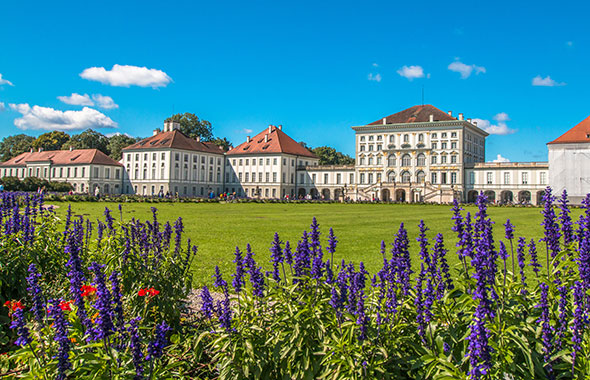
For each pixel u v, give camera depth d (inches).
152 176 4050.2
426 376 173.8
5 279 273.1
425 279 207.6
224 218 1295.5
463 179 3479.3
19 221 319.0
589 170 2918.3
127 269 275.1
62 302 214.8
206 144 4429.1
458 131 3457.2
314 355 195.5
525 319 197.5
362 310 183.0
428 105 3784.5
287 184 4143.7
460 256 214.2
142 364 171.8
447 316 194.5
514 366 163.0
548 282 201.8
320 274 211.8
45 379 175.2
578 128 3038.9
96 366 170.9
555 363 179.6
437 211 1904.5
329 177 4077.3
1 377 186.5
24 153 5068.9
